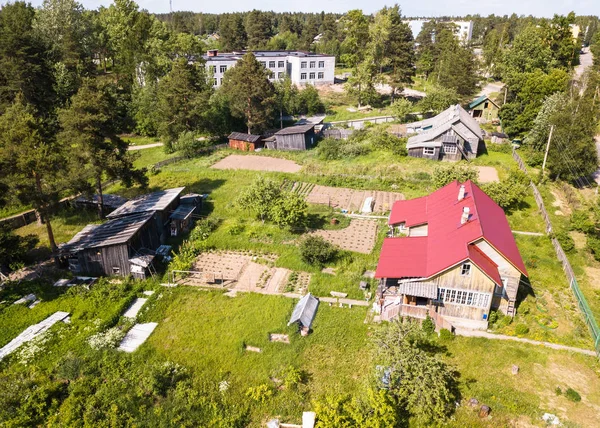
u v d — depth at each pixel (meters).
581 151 49.75
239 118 75.25
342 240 41.44
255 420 23.59
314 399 24.47
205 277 35.69
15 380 25.27
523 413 23.41
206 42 159.75
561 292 33.19
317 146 68.44
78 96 40.66
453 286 29.47
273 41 149.00
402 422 22.78
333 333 29.58
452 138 58.62
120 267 35.81
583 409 23.53
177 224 42.91
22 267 36.78
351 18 110.44
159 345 28.78
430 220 36.38
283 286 34.97
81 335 29.23
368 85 90.62
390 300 31.66
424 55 118.38
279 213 41.50
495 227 33.06
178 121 69.56
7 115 34.69
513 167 56.75
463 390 24.89
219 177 57.62
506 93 83.69
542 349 27.80
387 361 23.72
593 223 39.94
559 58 105.00
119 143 44.38
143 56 80.69
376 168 57.81
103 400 24.23
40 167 33.47
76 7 88.31
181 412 23.67
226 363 27.27
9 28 64.31
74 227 44.50
